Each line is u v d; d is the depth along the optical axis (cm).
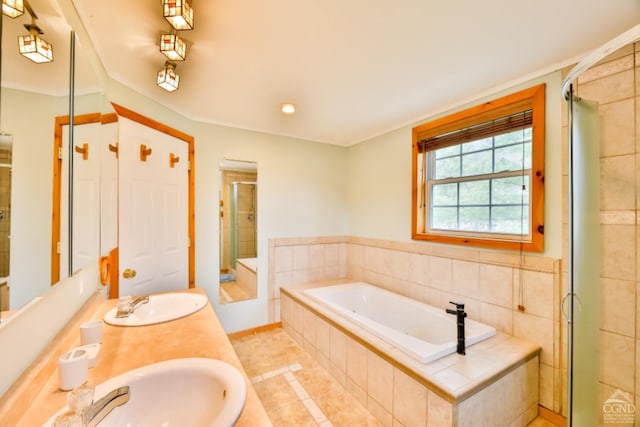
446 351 164
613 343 145
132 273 187
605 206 148
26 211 79
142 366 101
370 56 161
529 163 189
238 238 284
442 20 131
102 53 151
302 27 135
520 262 188
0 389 70
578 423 142
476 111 213
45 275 90
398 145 284
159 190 217
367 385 183
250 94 210
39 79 86
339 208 352
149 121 206
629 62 142
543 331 177
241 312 286
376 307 284
